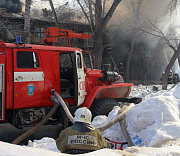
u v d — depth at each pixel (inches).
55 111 237.5
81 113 114.7
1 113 209.6
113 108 252.1
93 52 647.8
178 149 121.6
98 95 277.0
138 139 179.3
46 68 233.8
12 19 654.5
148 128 175.9
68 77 267.3
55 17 636.1
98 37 639.8
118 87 290.0
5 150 86.1
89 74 259.6
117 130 208.7
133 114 194.4
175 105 195.2
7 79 212.4
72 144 110.3
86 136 111.7
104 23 639.8
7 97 213.2
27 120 223.0
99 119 239.8
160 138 151.3
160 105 187.0
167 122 174.2
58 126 261.4
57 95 227.8
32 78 224.4
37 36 692.1
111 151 106.3
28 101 222.7
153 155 112.5
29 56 226.1
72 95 263.1
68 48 251.9
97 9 631.8
